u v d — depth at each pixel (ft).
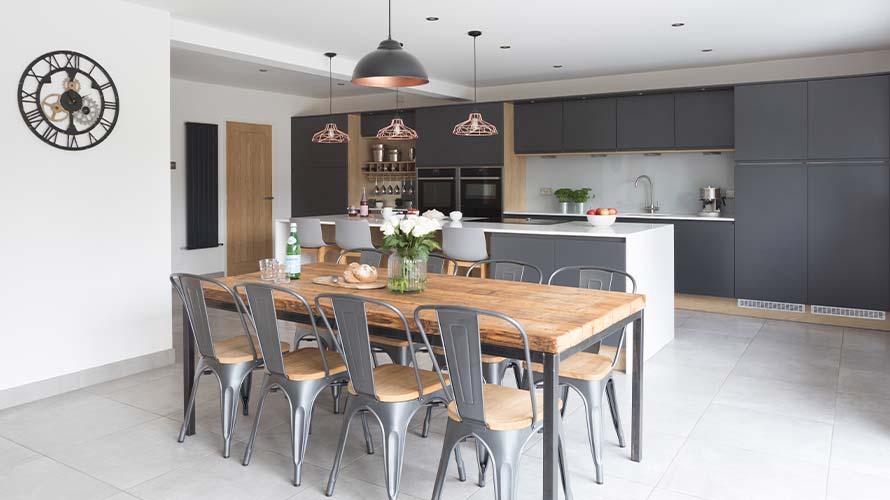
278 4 14.89
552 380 7.40
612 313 8.68
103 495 8.77
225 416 9.91
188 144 26.45
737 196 20.57
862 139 18.61
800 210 19.62
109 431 11.05
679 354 15.92
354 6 15.14
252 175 29.25
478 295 9.88
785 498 8.63
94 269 13.52
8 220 12.12
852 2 15.07
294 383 9.23
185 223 26.68
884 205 18.44
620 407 12.18
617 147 23.41
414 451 10.25
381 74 11.23
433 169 26.94
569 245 15.25
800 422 11.37
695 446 10.37
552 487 7.51
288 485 9.07
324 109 31.99
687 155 23.47
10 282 12.21
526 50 20.17
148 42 14.39
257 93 29.25
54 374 12.94
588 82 25.34
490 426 7.57
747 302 20.84
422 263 10.07
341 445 8.78
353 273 10.74
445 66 22.82
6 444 10.49
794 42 19.17
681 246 21.68
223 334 17.71
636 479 9.23
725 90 21.31
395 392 8.45
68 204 13.01
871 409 12.00
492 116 25.26
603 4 15.07
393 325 8.47
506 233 16.19
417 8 15.35
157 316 14.76
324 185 29.58
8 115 12.01
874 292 18.72
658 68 23.32
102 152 13.55
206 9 15.19
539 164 26.63
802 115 19.40
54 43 12.63
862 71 20.68
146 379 13.94
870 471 9.41
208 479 9.25
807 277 19.65
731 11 15.78
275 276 11.34
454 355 7.58
